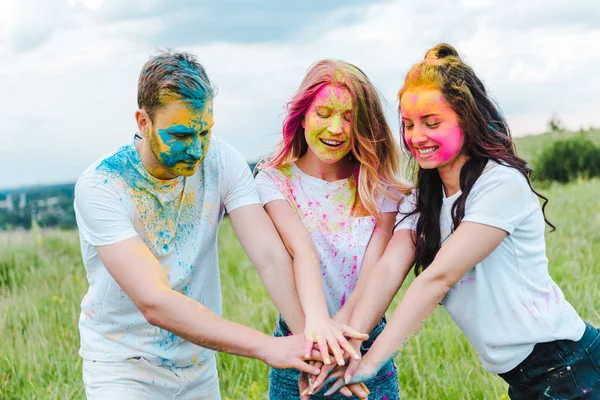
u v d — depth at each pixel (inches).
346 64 138.6
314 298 130.6
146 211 128.4
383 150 143.5
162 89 119.2
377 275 134.2
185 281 132.2
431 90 121.5
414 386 191.0
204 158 131.6
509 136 128.7
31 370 208.5
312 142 137.6
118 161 127.6
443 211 130.0
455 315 131.1
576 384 122.7
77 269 346.9
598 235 345.7
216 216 135.3
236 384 196.7
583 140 767.7
